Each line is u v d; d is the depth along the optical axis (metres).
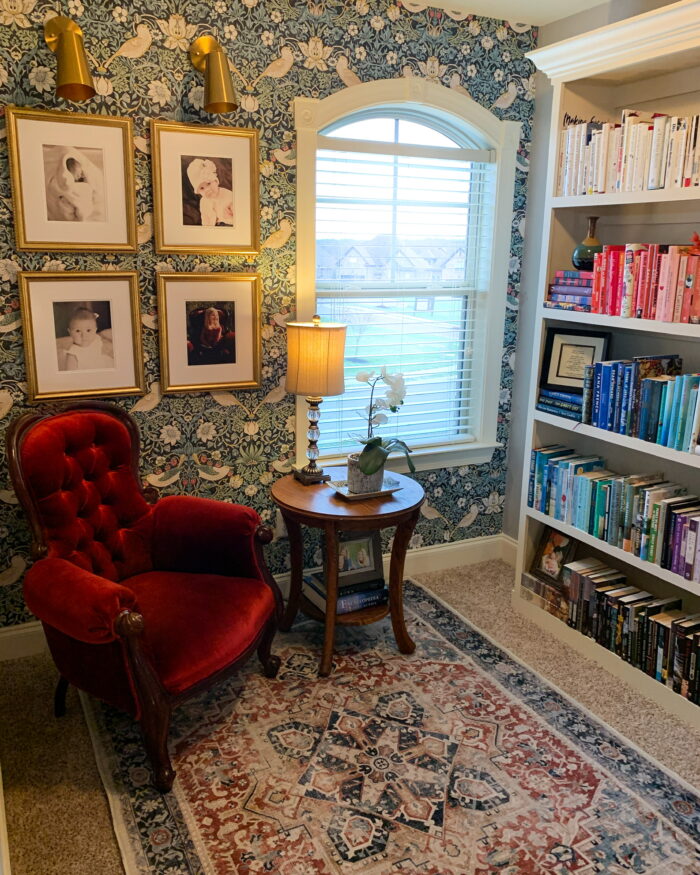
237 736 2.31
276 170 2.82
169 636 2.13
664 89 2.62
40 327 2.53
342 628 3.01
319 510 2.56
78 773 2.15
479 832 1.93
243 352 2.89
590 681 2.65
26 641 2.76
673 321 2.33
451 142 3.29
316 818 1.97
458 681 2.64
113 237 2.58
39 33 2.35
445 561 3.62
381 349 3.30
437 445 3.50
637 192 2.42
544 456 3.00
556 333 2.97
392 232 3.19
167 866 1.81
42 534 2.22
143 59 2.51
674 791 2.10
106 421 2.48
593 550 3.09
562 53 2.60
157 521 2.58
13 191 2.39
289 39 2.72
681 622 2.45
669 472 2.76
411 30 2.93
